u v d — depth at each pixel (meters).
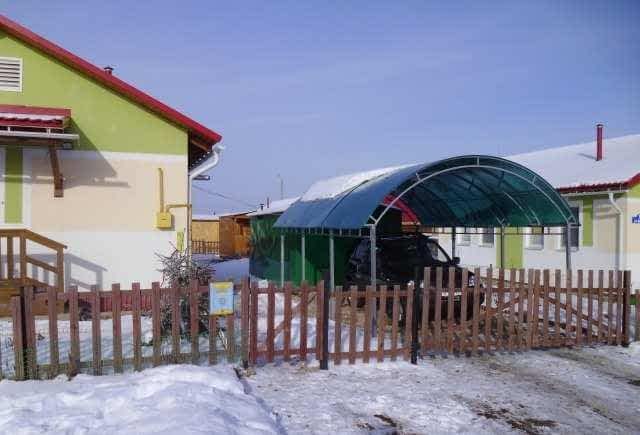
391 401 6.51
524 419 6.12
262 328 10.31
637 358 8.93
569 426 5.96
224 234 35.28
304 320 7.75
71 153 11.34
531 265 19.97
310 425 5.67
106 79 11.38
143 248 11.73
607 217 17.22
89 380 6.58
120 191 11.62
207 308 8.61
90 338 8.75
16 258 10.98
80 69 11.38
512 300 9.05
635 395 7.09
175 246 11.89
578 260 18.25
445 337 8.71
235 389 6.33
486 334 8.90
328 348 8.49
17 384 6.40
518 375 7.82
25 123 9.77
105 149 11.55
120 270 11.58
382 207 15.79
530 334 9.13
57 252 10.19
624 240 16.58
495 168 10.62
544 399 6.81
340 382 7.16
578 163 21.03
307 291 7.73
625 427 5.98
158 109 11.70
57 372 6.71
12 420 5.19
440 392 6.93
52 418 5.28
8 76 11.14
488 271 8.87
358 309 12.85
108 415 5.39
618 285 9.73
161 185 11.81
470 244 23.03
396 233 15.26
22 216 11.05
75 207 11.34
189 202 12.19
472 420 6.03
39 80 11.26
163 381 6.25
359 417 5.96
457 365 8.22
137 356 7.01
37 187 11.14
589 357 8.93
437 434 5.61
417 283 8.23
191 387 5.95
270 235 18.48
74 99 11.40
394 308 8.23
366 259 13.41
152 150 11.83
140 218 11.73
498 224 14.13
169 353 7.42
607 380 7.70
